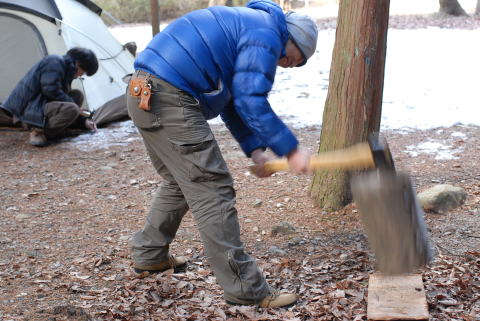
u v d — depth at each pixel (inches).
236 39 122.7
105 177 245.4
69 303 140.6
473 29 664.4
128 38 734.5
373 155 104.7
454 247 163.6
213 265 132.8
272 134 118.1
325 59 502.9
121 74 341.7
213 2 631.2
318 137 290.0
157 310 137.9
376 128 188.2
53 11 317.7
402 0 1018.1
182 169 128.7
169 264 155.5
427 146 263.0
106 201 218.1
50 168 258.7
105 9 967.0
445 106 331.9
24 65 319.0
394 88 382.9
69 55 286.7
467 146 259.6
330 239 175.2
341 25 183.3
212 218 128.7
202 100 126.2
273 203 205.8
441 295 136.1
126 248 174.4
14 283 151.6
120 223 196.2
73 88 319.3
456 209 189.9
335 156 114.3
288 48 128.7
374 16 178.5
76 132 313.1
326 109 191.0
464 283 141.3
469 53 503.2
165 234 150.4
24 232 188.4
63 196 224.1
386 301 130.2
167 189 145.3
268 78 120.0
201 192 128.8
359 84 182.2
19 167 260.7
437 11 858.1
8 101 285.0
